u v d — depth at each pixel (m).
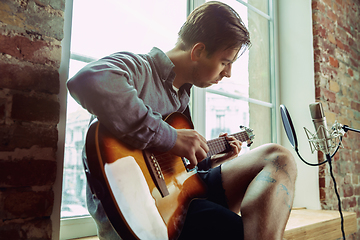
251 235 0.74
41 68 0.87
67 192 1.16
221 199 0.98
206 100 1.78
